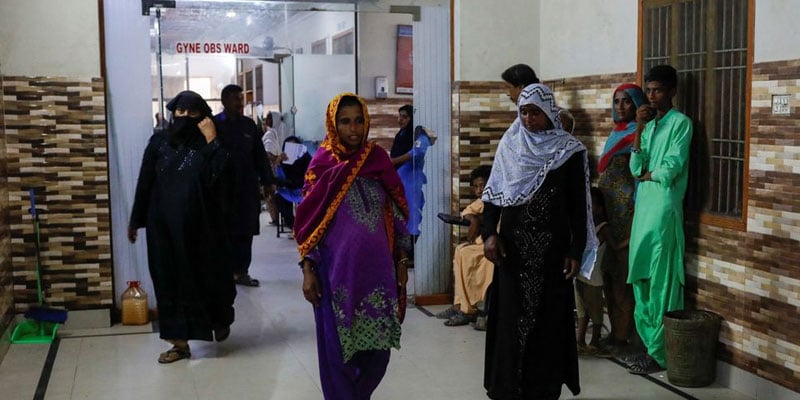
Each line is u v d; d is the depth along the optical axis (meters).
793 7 3.75
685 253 4.57
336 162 3.53
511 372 3.82
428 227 6.25
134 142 5.72
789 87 3.79
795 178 3.78
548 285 3.83
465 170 6.05
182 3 5.77
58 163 5.52
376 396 4.28
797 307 3.79
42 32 5.43
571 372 3.93
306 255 3.51
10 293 5.34
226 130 6.70
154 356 5.02
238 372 4.71
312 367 4.79
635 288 4.57
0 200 5.12
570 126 4.87
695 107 4.50
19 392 4.38
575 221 3.81
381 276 3.52
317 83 8.58
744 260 4.11
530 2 6.06
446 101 6.20
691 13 4.49
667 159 4.29
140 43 5.68
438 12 6.12
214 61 8.27
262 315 6.00
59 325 5.60
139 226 4.95
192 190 4.82
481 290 5.47
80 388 4.44
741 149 4.18
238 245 6.86
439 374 4.62
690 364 4.26
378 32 8.68
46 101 5.46
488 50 6.02
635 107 4.73
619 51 5.11
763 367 4.01
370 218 3.53
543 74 6.07
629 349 4.85
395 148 6.93
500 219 3.96
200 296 4.91
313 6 6.01
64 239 5.57
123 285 5.80
